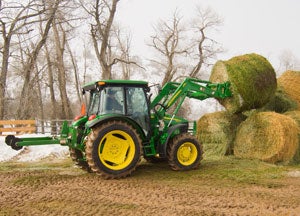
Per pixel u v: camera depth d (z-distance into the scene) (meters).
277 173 7.14
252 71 8.75
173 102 7.88
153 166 8.16
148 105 7.41
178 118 7.99
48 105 40.66
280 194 5.51
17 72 29.16
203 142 9.70
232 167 7.78
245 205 4.88
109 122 6.82
